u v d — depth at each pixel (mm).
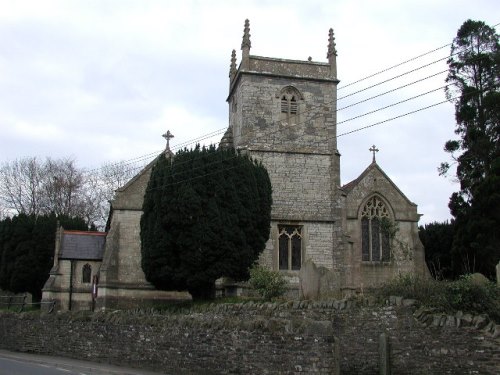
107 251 36656
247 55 36188
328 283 23156
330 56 37469
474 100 43062
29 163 70625
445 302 16750
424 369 15812
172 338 18938
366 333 17375
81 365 20375
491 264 36406
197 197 29797
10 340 26969
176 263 30312
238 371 16453
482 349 14781
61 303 38312
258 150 35438
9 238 45000
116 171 68625
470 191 41344
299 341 15211
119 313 22234
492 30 44000
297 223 35125
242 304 21688
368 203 42688
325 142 36438
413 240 42438
